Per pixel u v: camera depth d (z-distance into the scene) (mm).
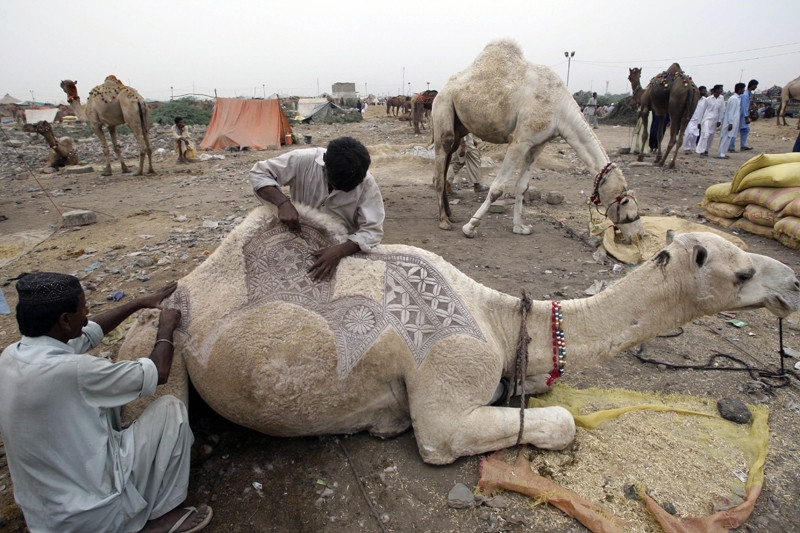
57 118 36656
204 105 40469
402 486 2770
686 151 15695
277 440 3135
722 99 14562
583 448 2955
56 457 2047
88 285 5320
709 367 3900
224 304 2766
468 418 2758
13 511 2631
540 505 2629
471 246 6801
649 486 2723
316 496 2736
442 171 7516
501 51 6781
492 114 6750
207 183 11656
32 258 6430
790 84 21500
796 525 2535
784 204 6672
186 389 2791
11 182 12594
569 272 5898
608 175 6188
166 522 2436
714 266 2861
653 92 12523
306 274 2854
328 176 2838
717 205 7891
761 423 3191
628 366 3947
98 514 2137
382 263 2953
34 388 1965
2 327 4574
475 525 2541
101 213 8789
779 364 3986
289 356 2658
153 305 2758
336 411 2797
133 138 22797
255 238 2918
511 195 9961
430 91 24625
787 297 2811
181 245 6758
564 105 6391
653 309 3006
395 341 2727
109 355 3998
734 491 2703
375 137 23172
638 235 6281
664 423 3213
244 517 2615
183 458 2484
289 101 50312
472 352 2758
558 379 3764
